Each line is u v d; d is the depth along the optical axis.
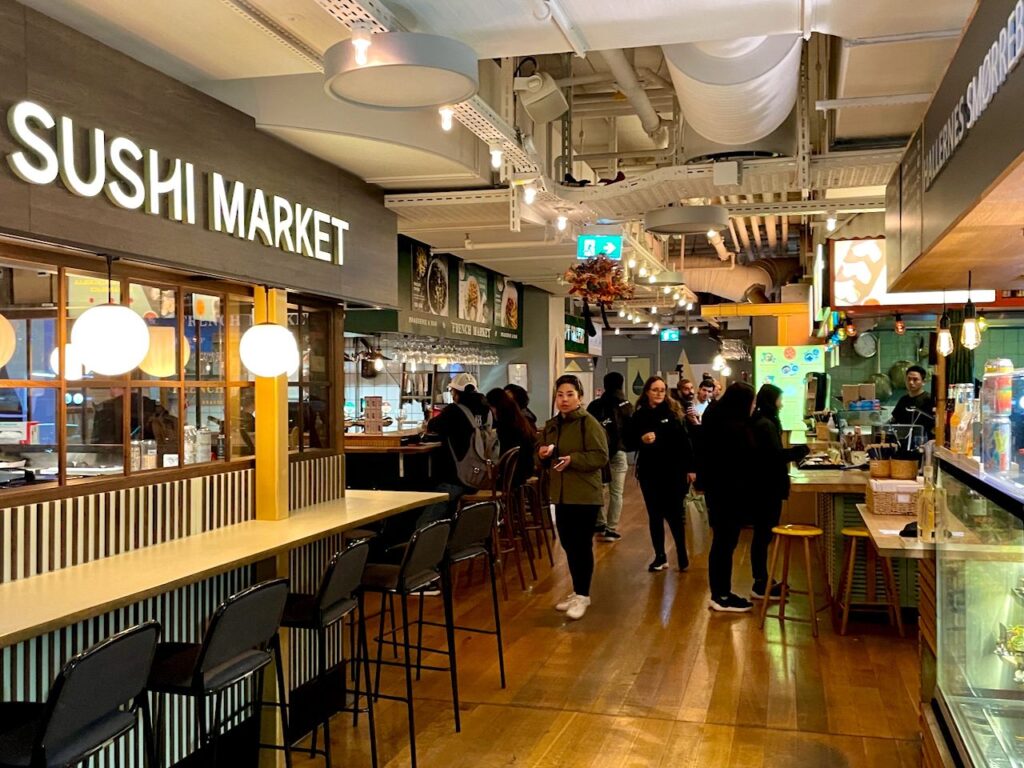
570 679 4.79
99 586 2.83
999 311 7.56
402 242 9.05
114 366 3.06
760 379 12.61
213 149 3.78
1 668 2.78
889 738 3.97
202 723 2.70
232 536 3.75
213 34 3.46
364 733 4.13
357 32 2.93
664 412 7.35
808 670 4.89
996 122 2.13
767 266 15.96
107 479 3.37
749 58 4.16
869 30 3.48
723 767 3.70
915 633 5.59
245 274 3.98
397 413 11.69
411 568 3.79
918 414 7.95
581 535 5.98
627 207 6.43
